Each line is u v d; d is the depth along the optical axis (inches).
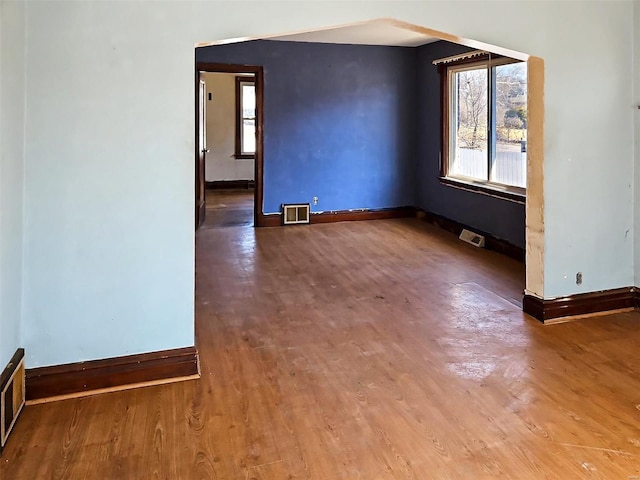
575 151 138.4
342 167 294.2
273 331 136.9
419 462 82.0
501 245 220.7
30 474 79.6
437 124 276.4
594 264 144.5
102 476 79.2
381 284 178.4
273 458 83.4
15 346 95.6
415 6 118.2
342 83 287.7
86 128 99.4
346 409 98.1
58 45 96.1
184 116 105.1
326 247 235.1
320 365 116.7
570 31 133.4
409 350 124.3
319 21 110.8
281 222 287.0
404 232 266.2
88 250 102.4
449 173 271.1
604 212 143.6
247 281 183.2
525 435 88.9
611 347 124.5
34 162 97.3
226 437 89.3
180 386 107.3
